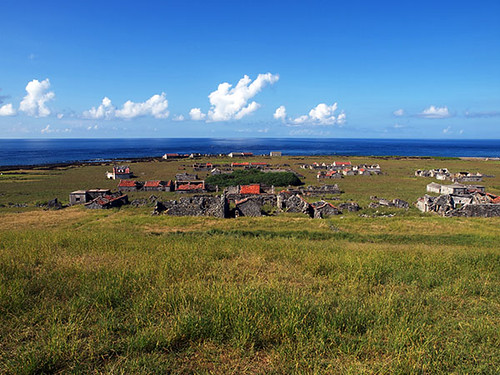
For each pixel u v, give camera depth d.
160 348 6.47
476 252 16.83
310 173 110.69
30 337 6.75
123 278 9.95
